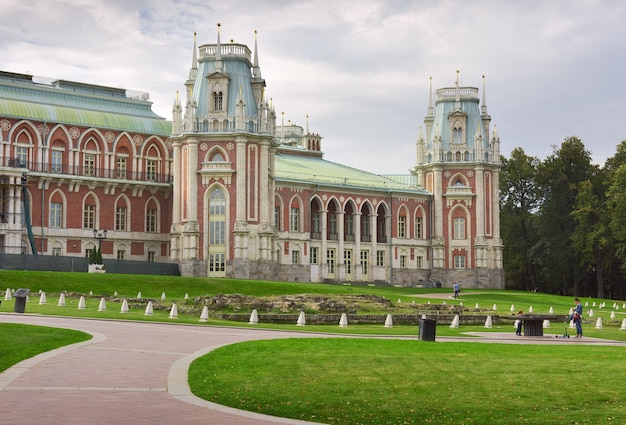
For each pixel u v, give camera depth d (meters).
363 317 56.03
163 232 106.44
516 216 130.38
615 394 24.02
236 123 97.19
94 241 101.25
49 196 98.56
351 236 118.62
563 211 124.12
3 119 96.00
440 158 122.81
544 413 22.16
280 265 108.56
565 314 68.12
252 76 102.31
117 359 29.06
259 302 59.22
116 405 21.56
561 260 121.38
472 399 23.47
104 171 102.62
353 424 21.41
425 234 123.25
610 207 112.25
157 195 106.38
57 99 103.25
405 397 23.62
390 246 120.19
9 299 60.25
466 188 121.50
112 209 103.00
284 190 109.69
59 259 85.88
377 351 31.97
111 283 72.38
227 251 96.06
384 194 120.69
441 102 125.38
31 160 97.75
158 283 74.31
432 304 69.31
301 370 26.89
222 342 35.59
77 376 25.45
